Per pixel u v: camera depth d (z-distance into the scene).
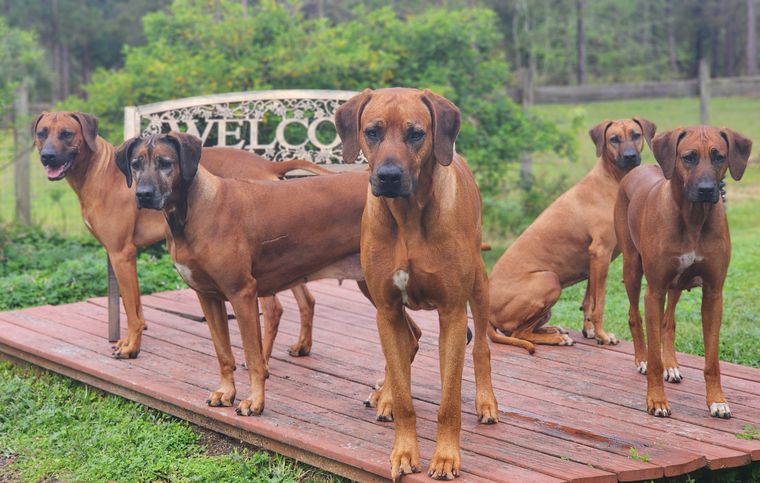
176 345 6.34
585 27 34.00
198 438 5.08
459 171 4.26
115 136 10.93
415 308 4.11
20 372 6.52
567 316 7.97
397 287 3.94
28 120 11.54
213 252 4.73
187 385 5.41
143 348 6.26
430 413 4.86
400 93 3.73
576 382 5.40
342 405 5.02
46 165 5.98
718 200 4.51
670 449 4.27
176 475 4.60
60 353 6.13
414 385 5.36
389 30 11.63
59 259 10.30
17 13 28.34
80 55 31.23
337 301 7.63
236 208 4.84
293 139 9.91
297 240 5.02
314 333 6.62
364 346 6.26
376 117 3.67
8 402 5.76
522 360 5.91
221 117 7.58
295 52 10.87
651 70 33.69
